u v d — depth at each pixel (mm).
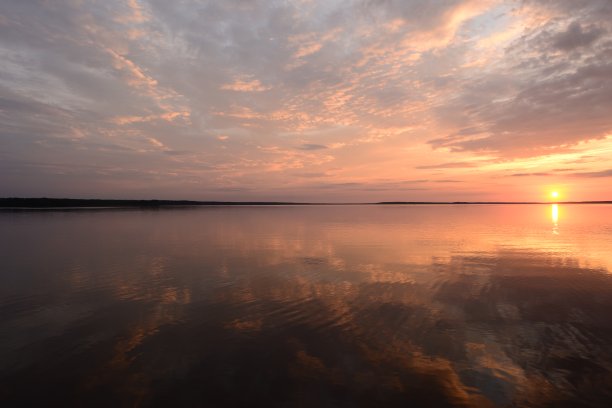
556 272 14539
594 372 6707
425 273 14539
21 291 11977
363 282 13172
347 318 9516
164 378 6566
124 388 6258
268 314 9852
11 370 6844
